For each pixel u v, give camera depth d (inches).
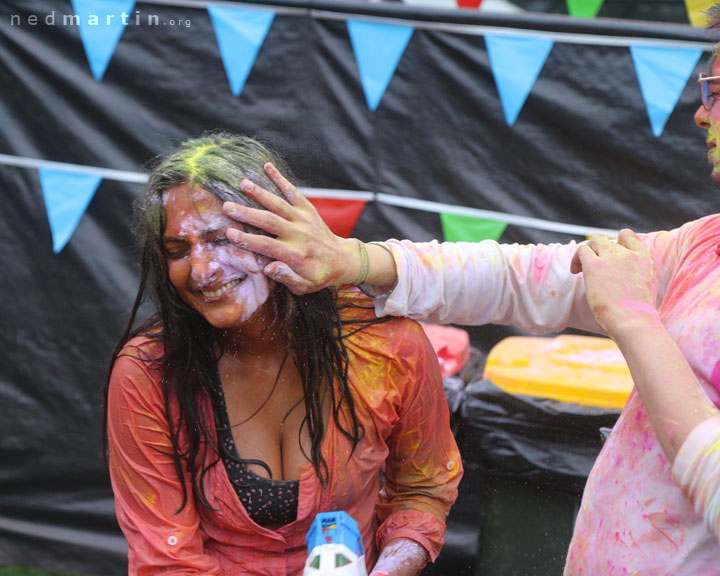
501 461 128.1
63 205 174.2
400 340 87.4
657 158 168.4
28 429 177.5
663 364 62.6
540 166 172.7
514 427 127.3
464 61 170.1
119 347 86.3
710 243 75.0
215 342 85.2
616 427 78.0
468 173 174.7
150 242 81.0
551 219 174.6
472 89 170.9
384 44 170.4
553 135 171.2
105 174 173.3
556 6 187.8
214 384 84.2
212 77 171.5
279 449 86.4
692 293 72.2
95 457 177.5
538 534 129.4
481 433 128.9
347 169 175.2
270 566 85.8
